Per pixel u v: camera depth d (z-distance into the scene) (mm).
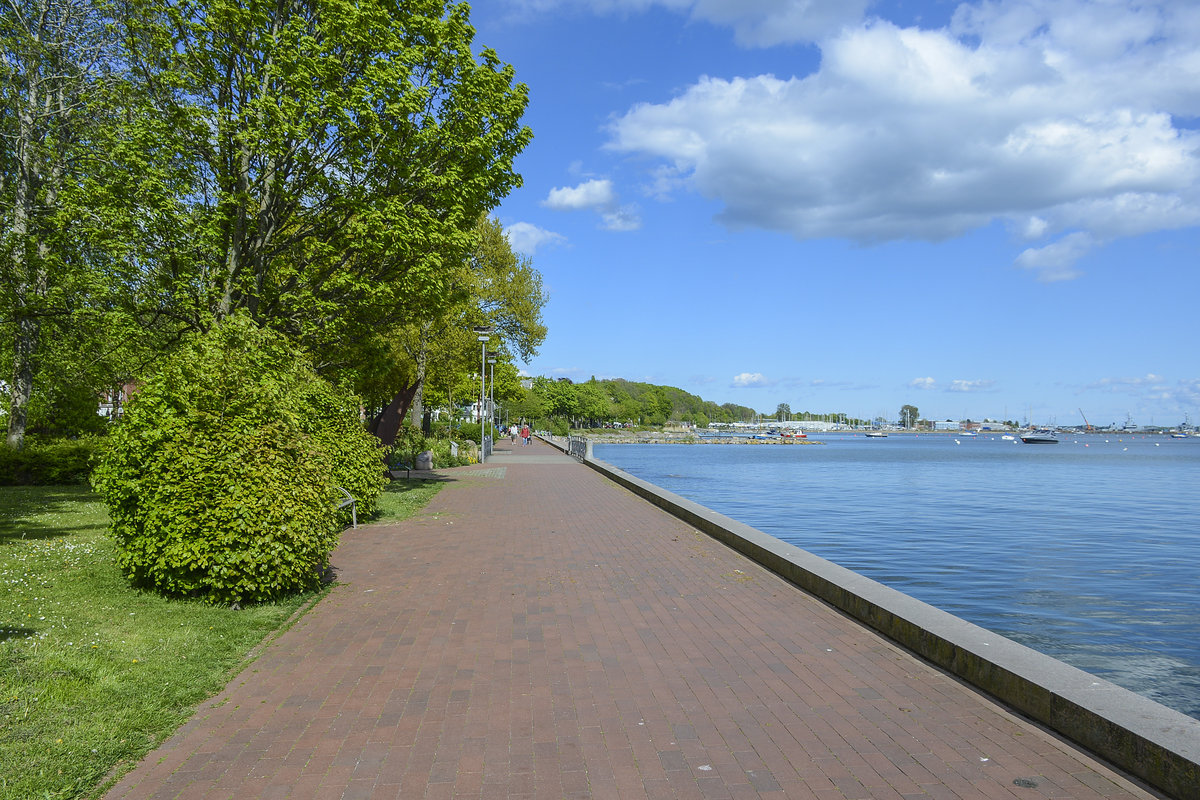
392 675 5656
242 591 7551
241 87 16109
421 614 7492
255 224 16359
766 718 4789
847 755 4234
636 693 5258
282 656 6121
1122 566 16078
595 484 23562
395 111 15922
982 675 5238
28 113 18156
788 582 9000
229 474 7613
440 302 18781
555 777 3986
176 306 15773
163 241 14992
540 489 21719
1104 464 74000
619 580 9125
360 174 16984
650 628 6957
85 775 3934
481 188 18453
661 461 74125
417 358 31297
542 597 8227
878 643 6449
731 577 9297
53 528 12430
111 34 17672
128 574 8047
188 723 4746
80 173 18125
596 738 4492
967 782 3895
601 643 6480
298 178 16531
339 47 16219
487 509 16688
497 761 4184
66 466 20062
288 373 10727
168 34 15297
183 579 7582
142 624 6723
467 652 6227
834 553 17781
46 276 17000
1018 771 4016
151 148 14945
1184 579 14516
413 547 11562
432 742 4441
